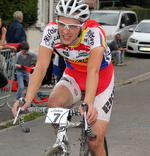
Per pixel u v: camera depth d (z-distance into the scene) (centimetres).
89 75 285
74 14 285
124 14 1723
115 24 1633
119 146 473
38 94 742
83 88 347
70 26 290
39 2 1494
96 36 304
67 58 333
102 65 328
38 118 621
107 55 333
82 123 279
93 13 1700
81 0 294
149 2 3981
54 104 322
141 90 907
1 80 521
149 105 730
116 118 622
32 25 1443
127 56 1669
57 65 685
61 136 264
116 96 828
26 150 456
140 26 1689
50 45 319
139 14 2764
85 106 253
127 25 1720
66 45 310
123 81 1016
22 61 706
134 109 693
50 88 881
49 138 508
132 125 578
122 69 1253
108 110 324
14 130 543
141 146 475
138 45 1595
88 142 317
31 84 298
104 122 318
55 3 1591
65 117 265
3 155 437
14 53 650
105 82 331
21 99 269
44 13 1559
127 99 792
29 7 1335
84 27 302
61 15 286
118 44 1351
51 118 267
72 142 488
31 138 506
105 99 325
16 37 914
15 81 836
